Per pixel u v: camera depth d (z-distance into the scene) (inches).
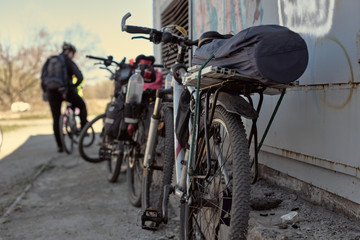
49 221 138.7
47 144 366.6
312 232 79.4
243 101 73.4
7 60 1026.1
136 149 149.0
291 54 64.7
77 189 184.9
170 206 147.6
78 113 288.0
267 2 116.8
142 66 142.6
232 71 67.6
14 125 674.8
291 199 103.5
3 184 199.6
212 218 84.4
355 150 79.1
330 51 85.9
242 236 66.7
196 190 86.5
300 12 98.0
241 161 69.5
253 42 64.5
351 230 79.0
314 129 92.9
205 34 83.9
